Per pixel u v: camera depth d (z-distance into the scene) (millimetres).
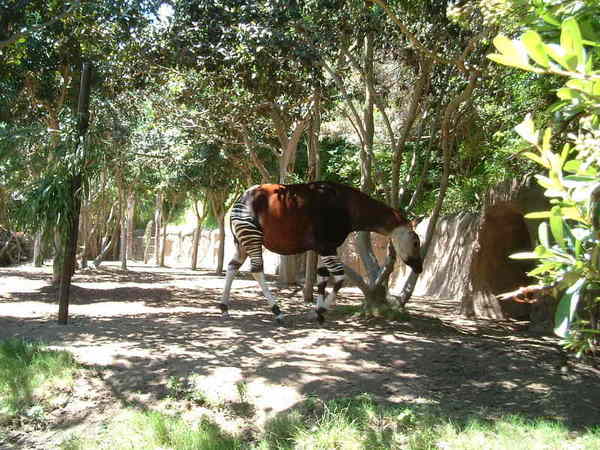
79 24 10258
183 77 11133
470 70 7656
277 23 7691
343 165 19156
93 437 4578
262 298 12391
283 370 5770
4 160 8156
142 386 5383
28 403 5055
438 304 12219
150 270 22875
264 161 18016
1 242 23109
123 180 20781
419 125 9844
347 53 8609
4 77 10844
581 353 1798
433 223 9273
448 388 5461
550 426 4406
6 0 8914
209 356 6211
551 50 1233
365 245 9531
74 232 7988
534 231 8844
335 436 4289
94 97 12406
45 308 9656
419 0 7660
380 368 5996
